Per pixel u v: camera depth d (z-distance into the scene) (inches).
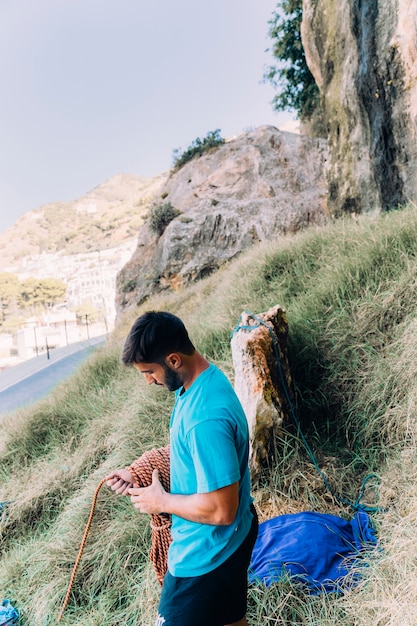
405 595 73.4
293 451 118.5
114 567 112.0
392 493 100.6
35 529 147.6
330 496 110.3
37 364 480.4
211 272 508.7
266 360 121.5
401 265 158.2
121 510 128.6
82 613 105.7
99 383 232.8
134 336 55.6
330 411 135.0
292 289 200.7
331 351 142.7
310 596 82.0
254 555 93.6
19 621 111.9
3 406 346.0
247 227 510.0
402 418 114.3
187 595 56.6
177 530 58.9
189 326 230.8
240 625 63.1
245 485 60.1
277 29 659.4
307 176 564.4
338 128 327.0
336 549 90.9
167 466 68.3
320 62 349.4
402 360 123.1
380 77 249.0
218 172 606.5
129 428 160.2
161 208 589.0
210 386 56.0
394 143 248.5
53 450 187.3
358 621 75.7
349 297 158.7
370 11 252.2
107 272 6107.3
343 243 200.8
